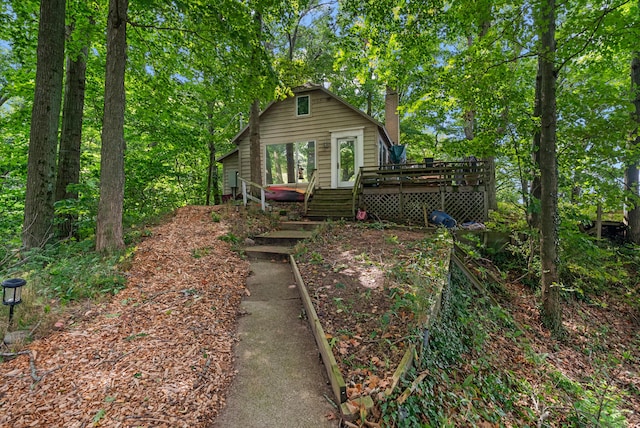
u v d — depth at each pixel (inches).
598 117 237.9
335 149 462.0
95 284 169.8
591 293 269.0
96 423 81.7
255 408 93.9
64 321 135.3
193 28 280.1
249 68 280.8
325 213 370.6
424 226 331.0
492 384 129.2
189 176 649.0
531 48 218.2
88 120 419.2
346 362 106.0
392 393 90.0
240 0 276.1
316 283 175.9
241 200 445.7
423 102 342.6
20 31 286.2
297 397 98.6
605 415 123.0
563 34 205.5
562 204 279.1
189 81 414.6
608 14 186.5
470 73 260.7
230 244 260.4
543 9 196.7
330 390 101.7
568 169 269.0
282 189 471.5
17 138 379.6
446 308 160.2
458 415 99.7
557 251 219.1
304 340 133.1
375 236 268.7
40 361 108.1
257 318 153.3
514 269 291.9
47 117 241.0
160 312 147.2
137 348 117.8
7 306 135.0
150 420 84.4
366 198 379.2
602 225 368.5
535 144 277.1
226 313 155.4
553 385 144.5
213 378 106.2
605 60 241.0
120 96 224.5
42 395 91.7
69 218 289.9
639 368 186.2
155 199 456.4
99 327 131.8
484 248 305.0
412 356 106.0
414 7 280.1
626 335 227.0
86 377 100.2
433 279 160.4
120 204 227.6
